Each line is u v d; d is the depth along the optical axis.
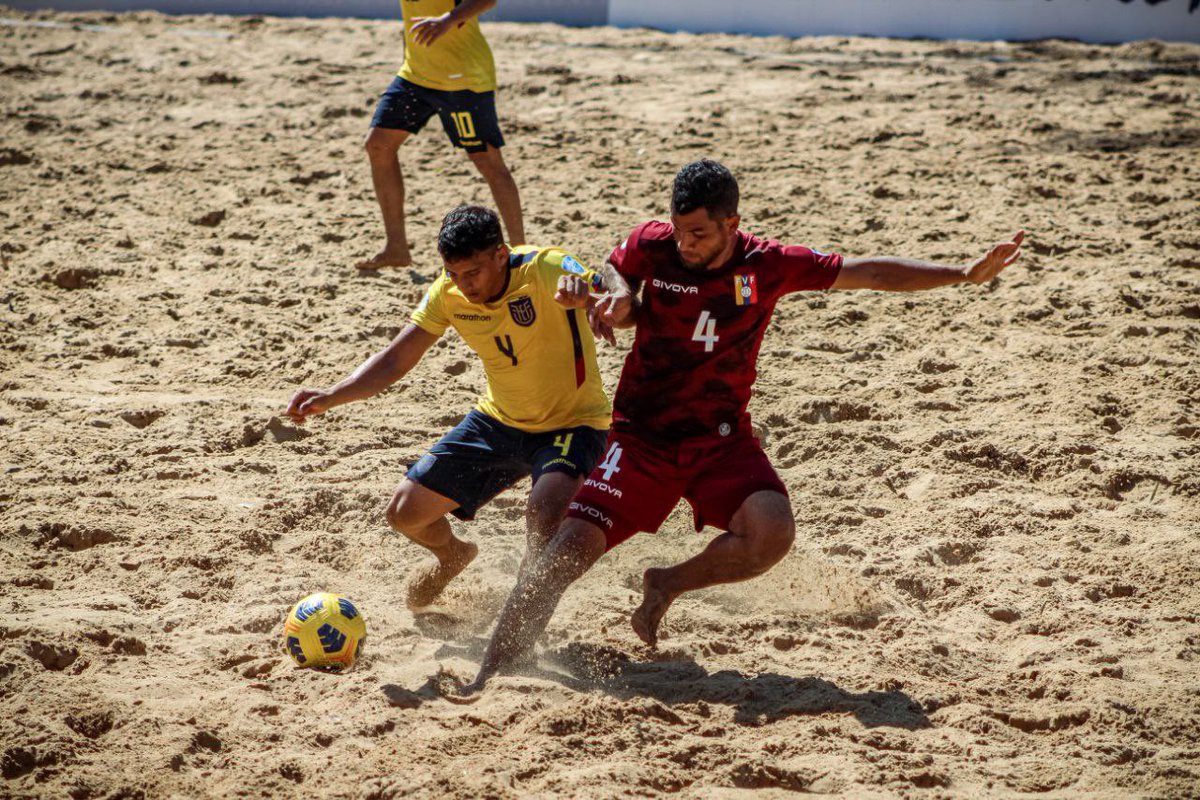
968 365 22.77
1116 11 59.06
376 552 16.14
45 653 12.81
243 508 17.25
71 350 23.59
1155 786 10.75
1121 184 33.28
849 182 33.91
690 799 10.60
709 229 11.94
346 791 10.62
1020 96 45.06
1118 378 21.86
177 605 14.45
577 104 45.00
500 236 13.04
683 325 12.56
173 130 41.66
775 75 50.03
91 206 32.41
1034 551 16.16
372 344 23.78
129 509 17.05
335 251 29.16
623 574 16.05
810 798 10.70
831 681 12.95
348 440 19.84
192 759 11.04
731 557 12.51
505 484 14.47
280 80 49.88
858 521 17.11
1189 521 16.91
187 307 25.84
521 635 12.70
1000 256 12.29
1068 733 11.80
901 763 11.20
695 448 12.92
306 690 12.43
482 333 13.55
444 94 25.86
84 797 10.32
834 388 21.89
